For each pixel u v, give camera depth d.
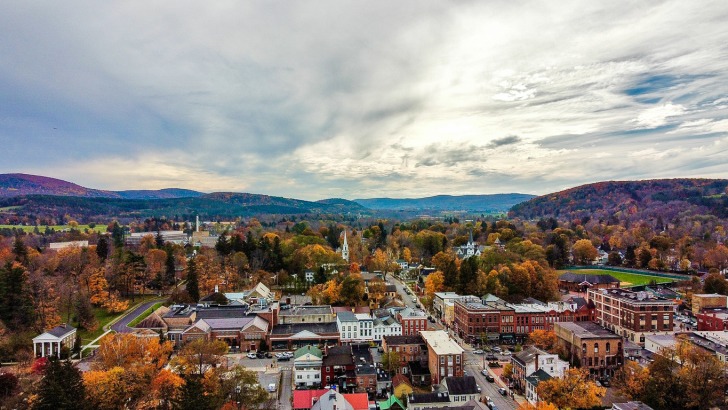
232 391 125.38
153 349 149.75
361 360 154.50
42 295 182.38
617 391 134.00
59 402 100.31
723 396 125.94
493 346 186.25
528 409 116.94
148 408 124.75
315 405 119.00
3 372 135.50
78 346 161.62
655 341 167.12
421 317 195.25
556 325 171.25
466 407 118.69
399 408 130.00
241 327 184.88
